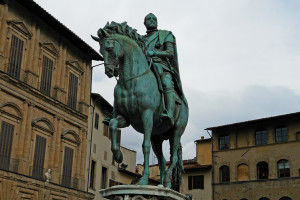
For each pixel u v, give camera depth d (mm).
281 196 49656
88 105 43375
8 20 33406
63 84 40031
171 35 8250
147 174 6926
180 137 8328
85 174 41188
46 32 38500
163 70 7945
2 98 31766
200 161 59688
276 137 52500
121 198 6625
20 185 31922
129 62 7191
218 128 56500
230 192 53312
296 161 49844
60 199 36469
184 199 7383
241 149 54250
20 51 34719
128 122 7414
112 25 7172
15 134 32875
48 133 36875
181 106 8266
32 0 34594
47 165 36312
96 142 44281
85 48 43250
